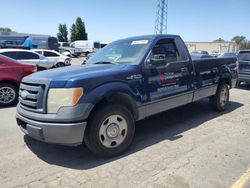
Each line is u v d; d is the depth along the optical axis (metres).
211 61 6.21
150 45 4.82
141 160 3.97
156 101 4.71
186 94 5.45
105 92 3.86
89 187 3.25
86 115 3.67
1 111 7.25
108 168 3.73
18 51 14.55
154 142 4.69
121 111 4.09
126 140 4.20
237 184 3.27
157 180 3.39
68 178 3.47
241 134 5.08
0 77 7.60
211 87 6.26
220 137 4.92
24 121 3.94
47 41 31.17
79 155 4.17
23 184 3.34
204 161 3.91
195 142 4.68
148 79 4.57
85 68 4.34
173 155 4.13
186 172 3.58
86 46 46.50
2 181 3.41
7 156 4.15
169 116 6.38
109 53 5.26
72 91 3.60
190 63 5.54
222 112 6.77
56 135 3.64
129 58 4.75
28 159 4.04
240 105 7.64
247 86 11.84
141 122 5.91
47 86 3.71
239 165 3.78
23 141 4.78
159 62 4.80
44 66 16.17
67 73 3.99
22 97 4.05
